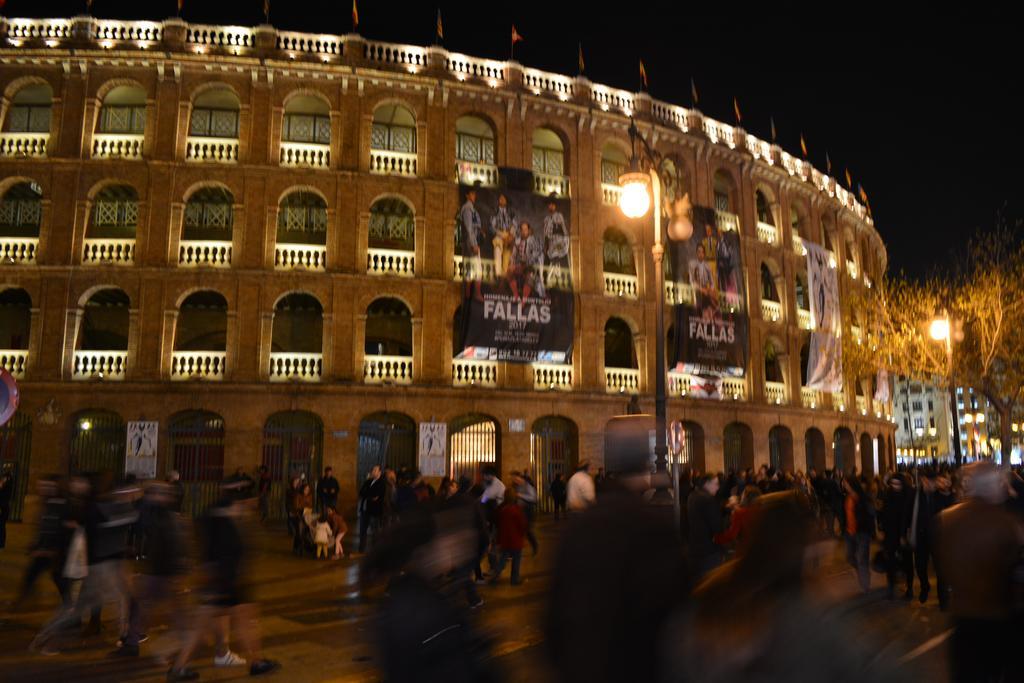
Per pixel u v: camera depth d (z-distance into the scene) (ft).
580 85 113.19
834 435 143.02
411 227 109.81
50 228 94.22
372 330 112.57
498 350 99.35
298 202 106.11
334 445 93.86
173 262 94.99
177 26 99.04
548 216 104.88
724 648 10.55
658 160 117.29
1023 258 115.14
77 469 90.89
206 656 34.30
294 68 99.50
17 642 36.91
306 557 66.54
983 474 21.27
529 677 29.58
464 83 105.60
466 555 17.31
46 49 96.02
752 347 123.44
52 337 91.97
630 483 12.72
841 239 147.74
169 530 31.58
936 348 119.44
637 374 110.63
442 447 97.04
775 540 10.98
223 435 93.04
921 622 39.11
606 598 11.43
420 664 15.71
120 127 102.42
